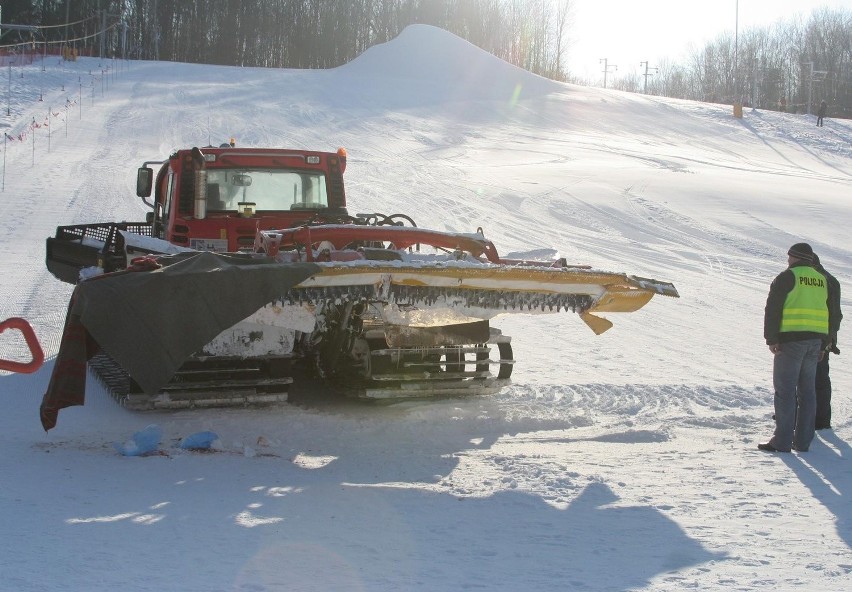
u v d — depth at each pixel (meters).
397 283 6.43
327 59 108.56
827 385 7.48
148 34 101.81
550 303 6.98
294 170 9.32
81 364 5.73
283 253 7.05
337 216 8.79
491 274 6.57
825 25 105.88
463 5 112.88
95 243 9.59
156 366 5.66
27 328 4.63
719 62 112.94
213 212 9.14
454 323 7.22
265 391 7.56
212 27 104.62
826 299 6.77
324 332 7.86
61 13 95.81
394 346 7.53
